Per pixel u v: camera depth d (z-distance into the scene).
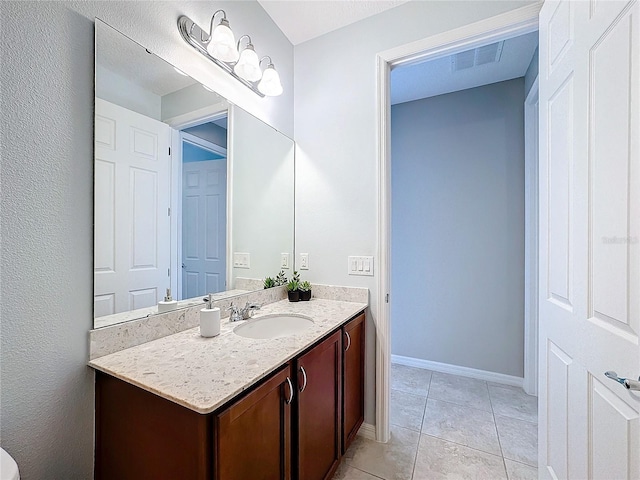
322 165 2.07
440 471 1.59
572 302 1.10
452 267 2.83
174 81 1.36
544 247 1.35
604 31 0.92
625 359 0.83
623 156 0.84
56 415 0.95
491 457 1.69
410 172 3.01
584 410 1.02
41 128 0.92
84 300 1.03
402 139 3.04
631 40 0.81
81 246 1.03
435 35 1.73
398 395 2.41
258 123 1.86
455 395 2.41
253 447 0.95
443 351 2.87
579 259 1.06
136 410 0.93
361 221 1.94
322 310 1.74
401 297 3.04
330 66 2.04
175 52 1.36
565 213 1.16
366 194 1.92
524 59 2.33
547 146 1.33
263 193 1.92
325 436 1.39
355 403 1.74
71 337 0.99
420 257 2.96
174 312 1.33
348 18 1.93
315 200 2.09
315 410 1.30
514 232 2.61
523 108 2.58
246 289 1.79
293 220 2.15
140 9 1.21
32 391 0.91
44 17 0.93
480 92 2.74
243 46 1.71
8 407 0.86
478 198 2.74
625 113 0.83
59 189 0.97
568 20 1.14
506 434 1.90
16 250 0.87
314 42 2.11
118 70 1.14
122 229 1.16
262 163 1.90
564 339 1.16
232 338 1.27
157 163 1.30
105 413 1.01
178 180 1.40
